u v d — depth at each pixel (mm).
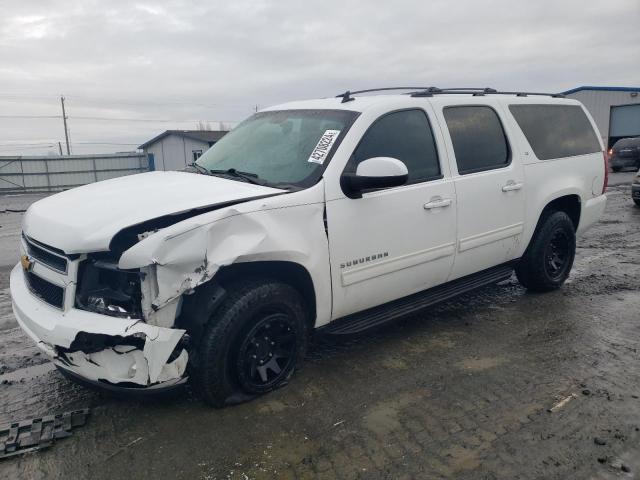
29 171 30484
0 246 9258
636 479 2693
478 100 4738
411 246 3984
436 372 3865
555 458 2859
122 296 2920
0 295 5844
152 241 2785
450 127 4395
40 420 3199
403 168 3385
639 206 12156
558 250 5637
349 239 3600
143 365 2842
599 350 4219
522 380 3732
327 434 3088
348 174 3562
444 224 4195
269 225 3164
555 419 3225
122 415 3295
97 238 2857
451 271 4402
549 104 5473
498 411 3326
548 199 5156
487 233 4594
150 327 2812
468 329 4691
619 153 23750
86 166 31797
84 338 2811
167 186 3537
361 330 3814
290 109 4410
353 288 3693
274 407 3369
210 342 3098
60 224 3084
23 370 3957
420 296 4352
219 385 3189
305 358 4098
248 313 3188
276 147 3980
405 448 2953
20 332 4727
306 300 3598
